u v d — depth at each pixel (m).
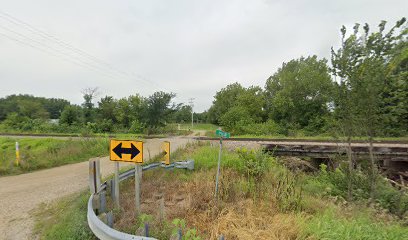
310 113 37.91
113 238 2.78
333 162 11.41
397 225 4.29
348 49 5.90
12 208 5.32
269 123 34.16
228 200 5.42
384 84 5.68
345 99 6.11
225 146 13.79
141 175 6.82
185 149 12.94
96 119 39.06
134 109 38.22
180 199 5.64
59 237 3.81
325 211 4.77
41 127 32.72
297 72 41.28
